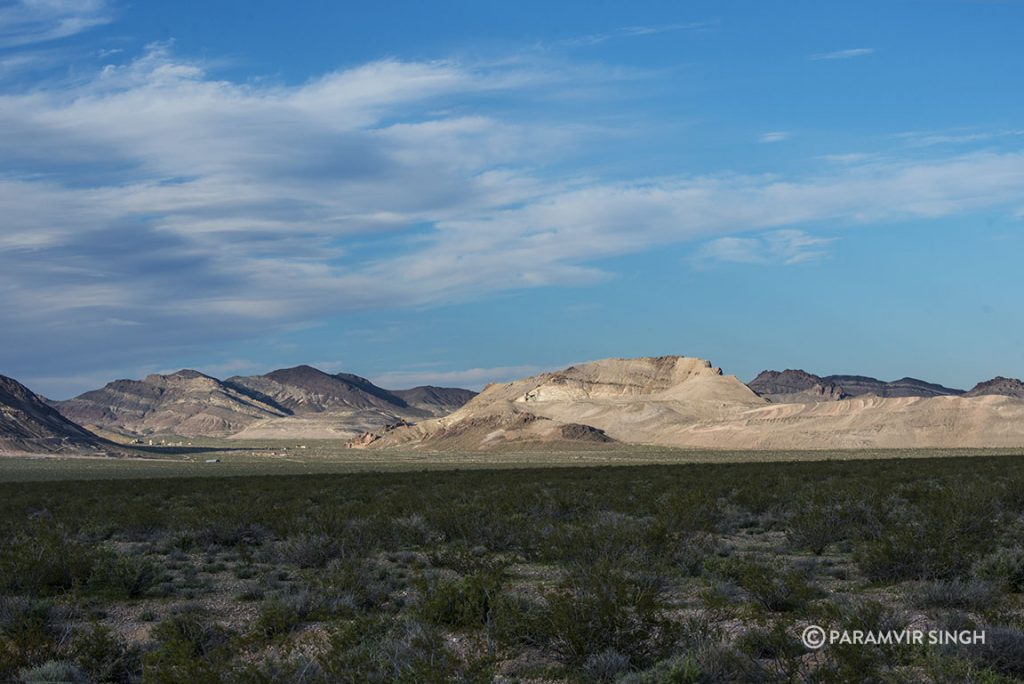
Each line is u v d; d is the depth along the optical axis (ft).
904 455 420.77
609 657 42.68
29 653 48.16
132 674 46.11
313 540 87.40
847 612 49.03
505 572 72.49
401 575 74.90
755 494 135.13
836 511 98.63
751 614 51.85
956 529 73.61
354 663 39.63
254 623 56.65
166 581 77.10
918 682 38.47
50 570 72.49
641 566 63.31
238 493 192.85
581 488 173.37
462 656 43.29
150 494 205.46
